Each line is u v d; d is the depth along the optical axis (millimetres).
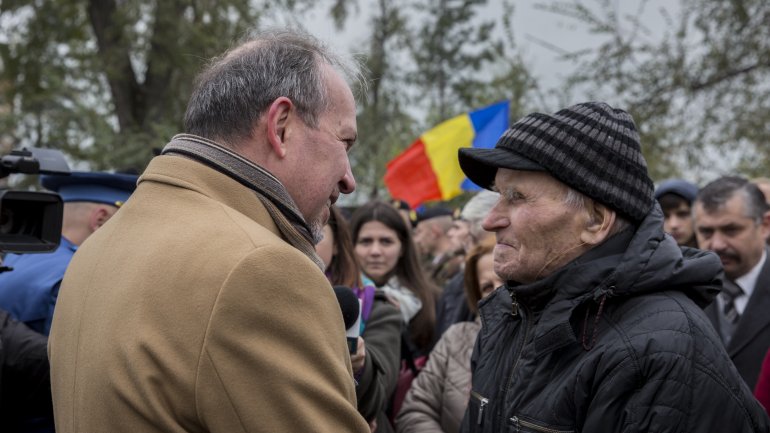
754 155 8312
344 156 1495
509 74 9969
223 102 1403
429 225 6305
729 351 2986
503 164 1611
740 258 3072
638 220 1622
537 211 1611
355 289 2775
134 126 13219
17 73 13609
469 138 5754
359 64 1625
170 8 12328
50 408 2412
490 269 2844
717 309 3174
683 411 1396
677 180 4090
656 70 8320
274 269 1185
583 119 1612
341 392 1242
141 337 1163
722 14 8062
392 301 2857
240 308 1147
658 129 8297
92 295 1302
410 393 2855
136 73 14016
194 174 1338
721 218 3076
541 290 1610
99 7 13328
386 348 2596
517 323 1798
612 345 1491
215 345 1139
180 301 1168
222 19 12727
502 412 1689
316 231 1544
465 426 1860
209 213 1278
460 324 2928
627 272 1527
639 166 1612
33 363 2320
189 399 1140
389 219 3727
